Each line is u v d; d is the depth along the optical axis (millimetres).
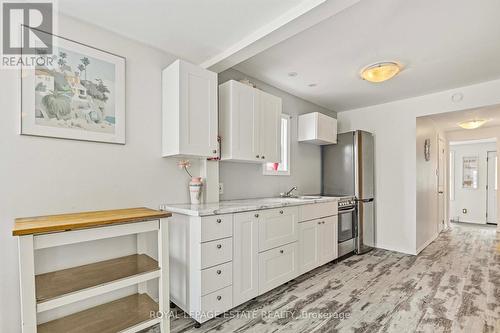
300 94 3803
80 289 1464
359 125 4516
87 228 1468
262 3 1701
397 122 4094
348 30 2119
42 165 1712
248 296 2232
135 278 1645
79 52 1865
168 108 2229
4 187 1582
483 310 2154
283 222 2605
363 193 3957
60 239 1377
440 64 2777
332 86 3465
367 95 3838
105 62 1987
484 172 6824
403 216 3979
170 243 2256
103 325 1637
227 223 2096
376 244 4258
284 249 2605
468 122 4410
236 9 1763
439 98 3693
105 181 1980
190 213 1973
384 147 4215
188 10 1770
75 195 1840
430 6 1805
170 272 2266
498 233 5281
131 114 2129
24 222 1418
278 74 3068
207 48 2297
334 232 3398
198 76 2238
